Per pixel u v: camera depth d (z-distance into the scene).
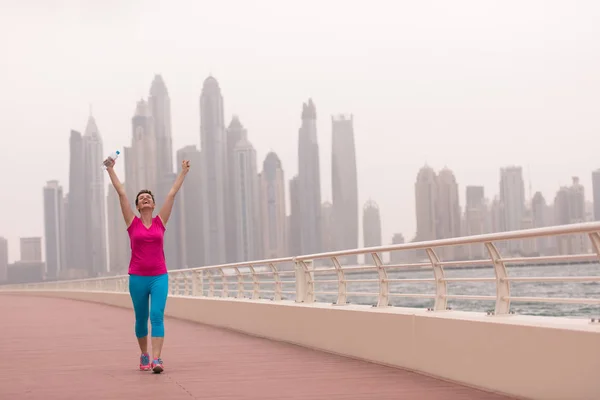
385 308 10.94
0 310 30.75
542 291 67.06
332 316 12.17
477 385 8.07
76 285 53.47
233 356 11.77
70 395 7.89
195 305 21.80
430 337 9.11
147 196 9.72
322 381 8.75
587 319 7.12
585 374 6.40
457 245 8.77
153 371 9.64
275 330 14.94
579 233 6.73
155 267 9.66
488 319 7.99
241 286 18.61
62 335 16.64
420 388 8.12
